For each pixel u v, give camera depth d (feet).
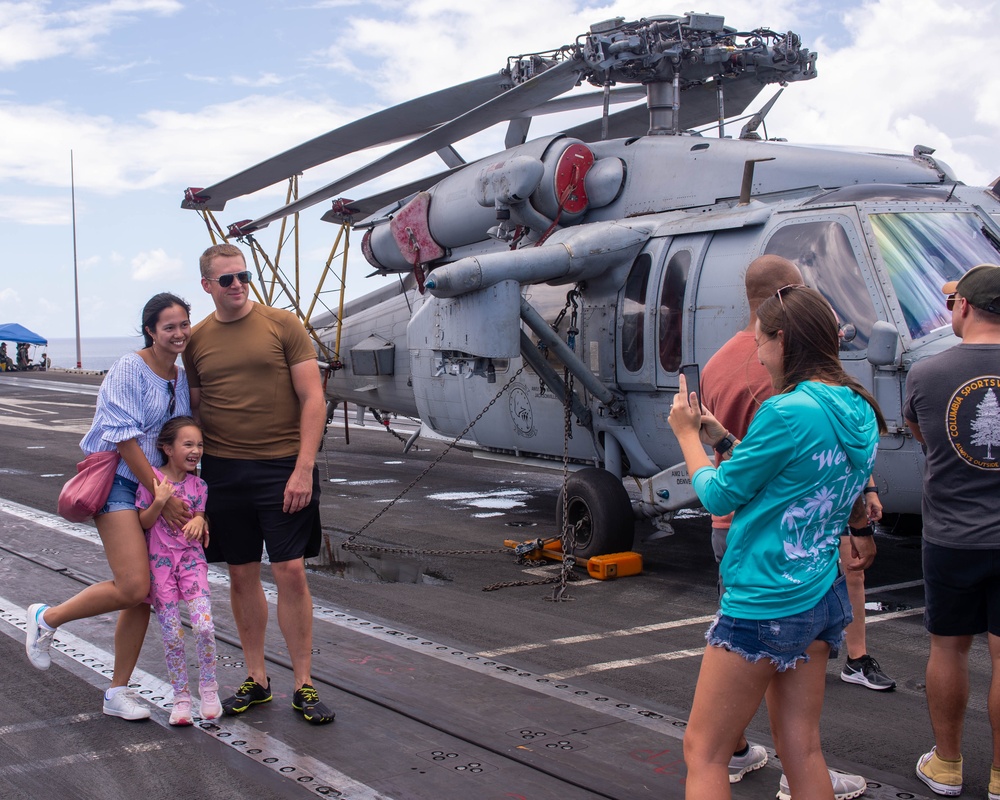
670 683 16.43
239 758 13.20
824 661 9.62
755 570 9.17
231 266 14.30
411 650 18.07
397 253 35.70
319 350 43.50
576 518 26.37
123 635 14.64
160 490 13.67
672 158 26.81
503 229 28.48
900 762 13.17
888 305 20.18
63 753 13.43
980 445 11.42
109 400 13.52
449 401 33.96
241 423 14.40
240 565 14.76
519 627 20.10
